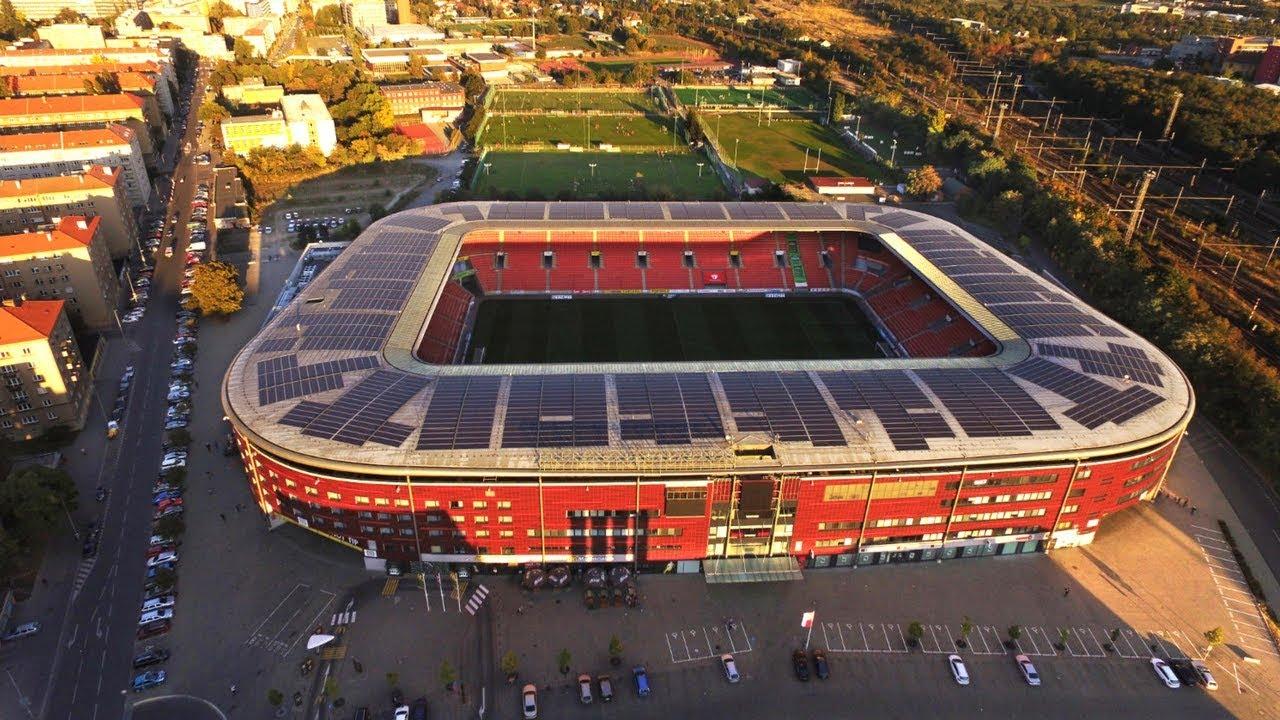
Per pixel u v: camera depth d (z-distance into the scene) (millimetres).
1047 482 134875
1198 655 122750
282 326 164500
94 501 146375
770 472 126812
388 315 172375
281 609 126000
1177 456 166625
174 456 157125
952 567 139250
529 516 129250
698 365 155125
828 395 143500
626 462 125625
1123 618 128875
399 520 129625
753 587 134125
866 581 136000
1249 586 135375
